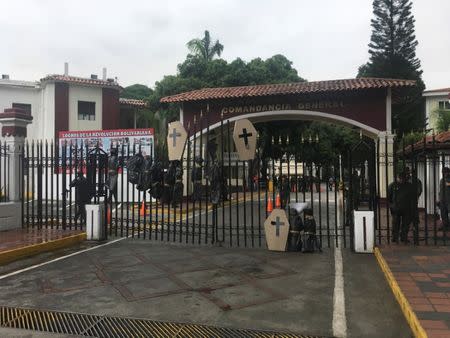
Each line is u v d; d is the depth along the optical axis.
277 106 20.55
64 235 10.06
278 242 8.95
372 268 7.41
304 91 19.59
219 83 29.69
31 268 7.61
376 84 18.94
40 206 11.27
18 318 5.19
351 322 4.95
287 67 34.34
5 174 11.32
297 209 9.04
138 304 5.62
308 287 6.34
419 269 6.77
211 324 4.95
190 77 30.27
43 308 5.49
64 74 34.06
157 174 10.33
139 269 7.46
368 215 8.66
